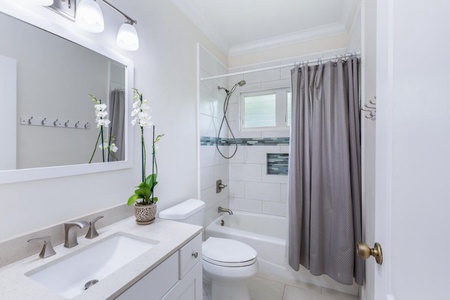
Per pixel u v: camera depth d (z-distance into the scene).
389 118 0.57
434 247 0.37
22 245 0.78
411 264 0.44
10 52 0.77
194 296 1.06
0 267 0.73
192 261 1.04
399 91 0.52
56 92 0.90
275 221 2.40
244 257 1.44
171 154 1.62
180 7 1.73
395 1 0.55
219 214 2.40
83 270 0.87
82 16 0.91
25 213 0.81
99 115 1.08
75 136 0.97
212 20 2.03
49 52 0.88
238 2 1.77
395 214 0.53
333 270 1.59
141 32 1.33
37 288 0.63
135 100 1.27
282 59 2.42
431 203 0.38
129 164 1.24
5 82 0.75
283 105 2.46
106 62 1.11
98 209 1.08
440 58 0.36
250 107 2.64
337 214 1.59
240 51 2.59
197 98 1.97
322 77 1.73
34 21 0.82
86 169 1.01
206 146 2.13
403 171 0.49
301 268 1.82
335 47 2.18
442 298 0.34
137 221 1.14
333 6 1.83
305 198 1.76
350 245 1.51
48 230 0.86
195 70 1.96
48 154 0.87
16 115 0.78
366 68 1.40
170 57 1.61
